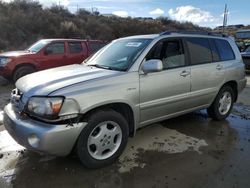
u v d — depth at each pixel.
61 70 4.20
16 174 3.56
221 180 3.46
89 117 3.50
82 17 40.59
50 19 31.69
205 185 3.35
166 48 4.47
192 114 6.15
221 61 5.40
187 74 4.64
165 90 4.31
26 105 3.42
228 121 5.76
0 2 30.88
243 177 3.53
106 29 37.44
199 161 3.95
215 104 5.46
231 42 5.80
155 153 4.18
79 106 3.35
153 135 4.89
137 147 4.38
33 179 3.46
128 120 4.06
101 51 4.93
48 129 3.20
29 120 3.39
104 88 3.58
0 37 24.52
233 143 4.61
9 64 9.30
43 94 3.32
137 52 4.21
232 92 5.82
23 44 24.98
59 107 3.25
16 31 26.16
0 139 4.62
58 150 3.30
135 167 3.76
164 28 48.50
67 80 3.61
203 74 4.93
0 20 26.14
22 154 4.09
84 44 10.80
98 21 39.72
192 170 3.70
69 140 3.33
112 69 4.09
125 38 4.91
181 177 3.53
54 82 3.56
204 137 4.84
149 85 4.07
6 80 10.47
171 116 4.66
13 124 3.48
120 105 3.85
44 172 3.61
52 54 10.02
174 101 4.50
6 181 3.40
